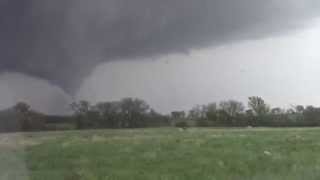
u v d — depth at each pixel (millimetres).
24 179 16406
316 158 17953
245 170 16734
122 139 21828
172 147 19828
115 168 17047
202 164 17188
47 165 17328
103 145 20000
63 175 16500
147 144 20516
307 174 16391
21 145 19266
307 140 21453
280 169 16797
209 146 19891
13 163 17125
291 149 19438
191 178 16203
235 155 18359
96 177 16375
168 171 16703
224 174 16562
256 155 18266
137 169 16828
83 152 18625
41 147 19234
